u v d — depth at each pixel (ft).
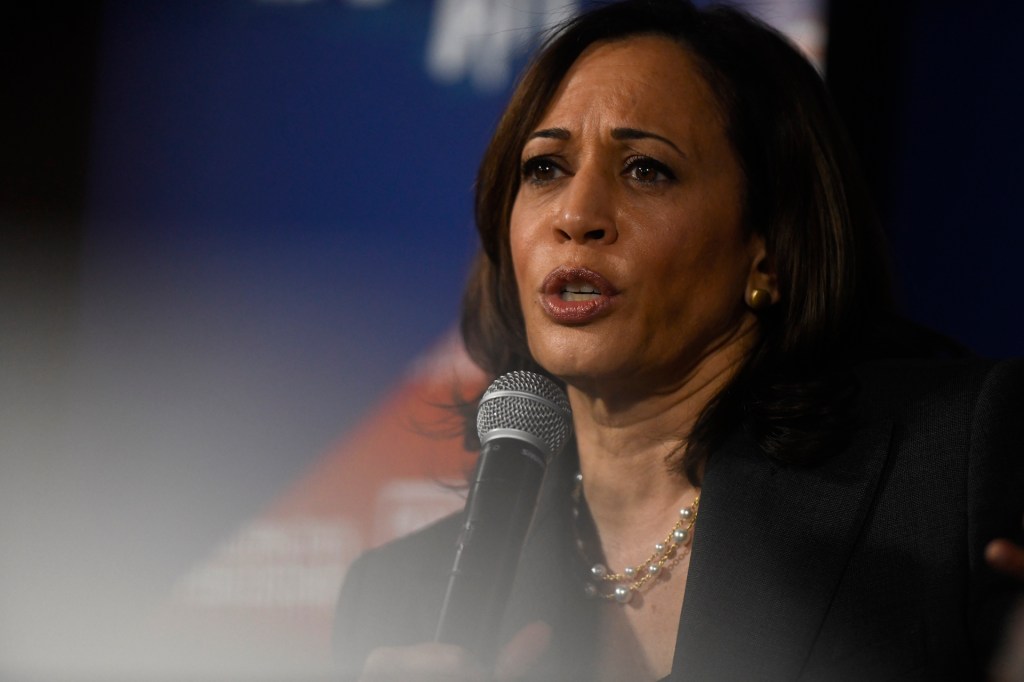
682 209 20.80
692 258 20.84
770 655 18.90
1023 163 39.78
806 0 40.45
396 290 45.14
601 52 22.09
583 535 22.61
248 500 45.42
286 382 45.47
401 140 45.42
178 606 45.21
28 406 46.42
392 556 25.77
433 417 44.45
